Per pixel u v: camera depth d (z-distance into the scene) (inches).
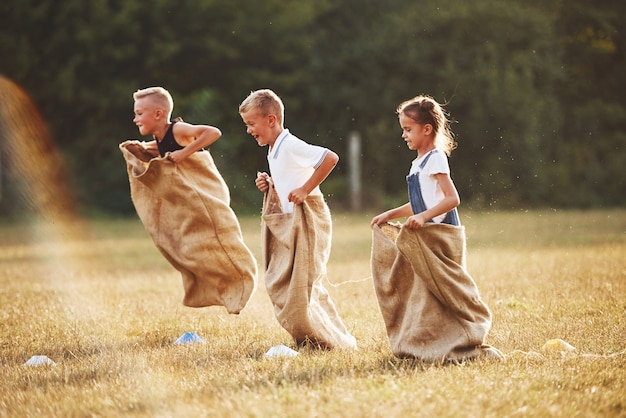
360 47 3216.0
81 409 455.2
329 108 3238.2
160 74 3176.7
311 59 3248.0
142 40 3029.0
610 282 936.9
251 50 3218.5
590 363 531.8
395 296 569.9
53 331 729.6
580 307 781.9
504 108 2982.3
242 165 3211.1
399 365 538.3
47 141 2920.8
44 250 1653.5
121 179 2938.0
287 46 3267.7
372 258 580.7
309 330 611.5
